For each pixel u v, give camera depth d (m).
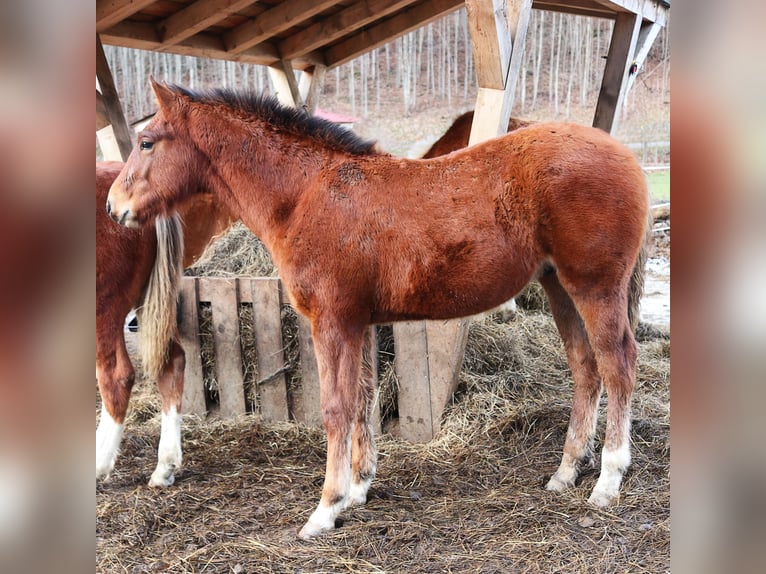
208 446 3.60
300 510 2.81
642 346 5.07
